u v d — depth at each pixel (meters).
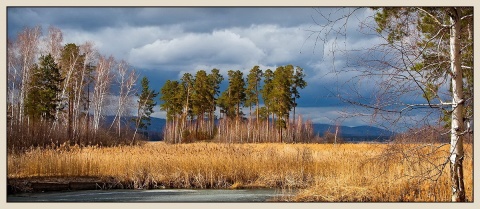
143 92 60.12
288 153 19.81
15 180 15.66
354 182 12.60
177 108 68.12
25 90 34.66
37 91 37.41
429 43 7.99
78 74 42.50
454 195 8.35
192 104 69.19
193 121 70.44
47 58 38.41
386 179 11.52
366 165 12.62
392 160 8.15
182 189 16.30
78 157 18.31
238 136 60.38
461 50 8.00
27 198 13.89
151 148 21.69
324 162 18.09
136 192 15.41
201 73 69.06
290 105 59.00
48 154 17.89
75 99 40.78
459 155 8.20
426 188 10.62
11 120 29.78
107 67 43.88
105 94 44.62
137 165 17.61
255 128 62.31
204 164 17.70
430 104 7.69
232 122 63.53
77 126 39.16
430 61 7.81
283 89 58.22
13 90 32.81
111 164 17.75
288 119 58.69
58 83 39.16
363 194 11.70
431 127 7.77
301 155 18.95
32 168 17.05
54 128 36.62
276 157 18.69
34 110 36.59
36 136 32.50
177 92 68.69
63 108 40.25
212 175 17.11
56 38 40.44
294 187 16.34
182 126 62.94
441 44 8.04
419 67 7.82
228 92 70.06
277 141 57.88
